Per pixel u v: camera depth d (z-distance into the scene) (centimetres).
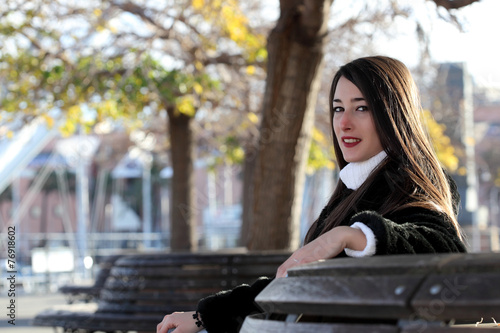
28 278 1883
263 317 165
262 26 1173
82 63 1116
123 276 520
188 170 1254
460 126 1483
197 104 1185
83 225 2508
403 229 176
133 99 1156
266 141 658
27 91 1133
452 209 234
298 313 144
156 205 5169
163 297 507
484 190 4447
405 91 240
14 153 1623
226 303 223
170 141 1261
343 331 132
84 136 2417
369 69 238
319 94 1235
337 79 251
